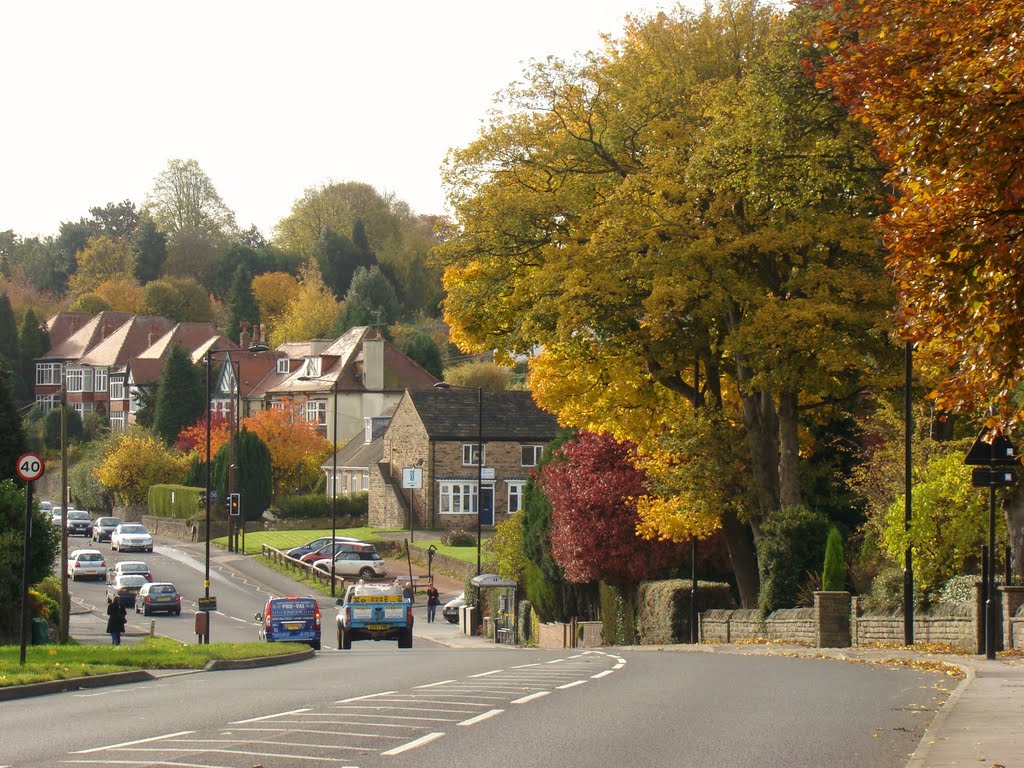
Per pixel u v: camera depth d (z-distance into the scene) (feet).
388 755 81.97
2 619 238.89
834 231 218.79
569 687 127.44
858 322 217.97
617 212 234.79
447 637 391.86
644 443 274.77
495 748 84.84
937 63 89.30
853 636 209.67
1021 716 98.94
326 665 186.70
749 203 232.73
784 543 237.45
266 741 89.35
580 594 346.54
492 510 621.31
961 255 87.20
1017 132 84.53
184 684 149.79
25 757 84.74
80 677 151.43
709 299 225.56
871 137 205.16
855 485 257.96
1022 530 190.08
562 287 239.91
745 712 104.83
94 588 501.97
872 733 92.63
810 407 247.91
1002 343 86.63
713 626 257.14
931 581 196.85
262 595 476.54
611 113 253.65
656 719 100.17
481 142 269.23
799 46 204.95
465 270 272.51
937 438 236.22
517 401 642.22
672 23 261.24
